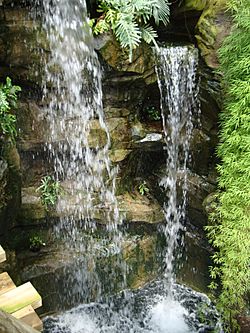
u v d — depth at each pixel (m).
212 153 4.96
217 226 4.52
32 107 4.84
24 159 4.97
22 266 4.79
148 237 5.47
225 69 4.45
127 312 5.28
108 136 5.09
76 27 4.51
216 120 4.77
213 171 4.96
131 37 4.35
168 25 5.39
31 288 2.56
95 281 5.21
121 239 5.34
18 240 4.88
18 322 1.26
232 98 4.35
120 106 5.11
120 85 4.88
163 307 5.30
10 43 4.43
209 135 4.92
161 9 4.82
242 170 4.17
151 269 5.58
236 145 4.22
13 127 4.32
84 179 5.26
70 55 4.62
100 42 4.46
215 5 4.61
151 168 5.66
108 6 4.59
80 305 5.24
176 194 5.45
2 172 4.00
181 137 5.25
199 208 5.18
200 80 4.84
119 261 5.27
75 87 4.81
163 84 5.10
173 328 5.04
